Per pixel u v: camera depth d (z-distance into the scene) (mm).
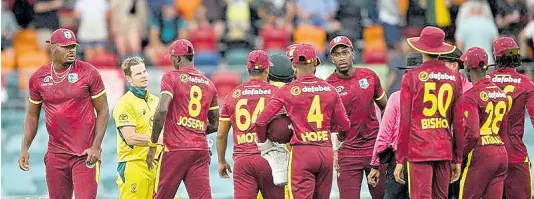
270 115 41000
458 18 80500
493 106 42750
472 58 42625
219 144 43469
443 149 40844
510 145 44344
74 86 42250
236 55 80812
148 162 42656
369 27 82875
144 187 44812
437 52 40719
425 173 40875
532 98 44062
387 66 75000
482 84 42750
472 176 43094
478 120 42094
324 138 41156
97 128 42656
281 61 43656
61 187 43062
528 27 81875
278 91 41156
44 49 82250
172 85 42156
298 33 82625
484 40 79062
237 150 42656
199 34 81625
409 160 41000
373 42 82312
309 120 40969
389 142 44344
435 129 40812
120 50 82062
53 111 42438
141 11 83125
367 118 45250
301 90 41000
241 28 83125
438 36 41000
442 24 82438
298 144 41000
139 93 44625
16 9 82750
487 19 79625
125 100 44469
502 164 43156
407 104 40844
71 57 42188
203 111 42844
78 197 42375
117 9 82750
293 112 41000
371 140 45344
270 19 82938
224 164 43875
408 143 40969
